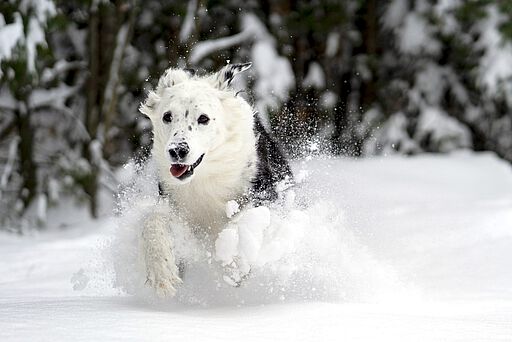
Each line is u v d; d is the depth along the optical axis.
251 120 7.11
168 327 4.65
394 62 26.94
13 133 20.25
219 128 6.73
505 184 19.36
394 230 9.87
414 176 19.67
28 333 4.36
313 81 23.75
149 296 6.44
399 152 25.64
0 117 20.52
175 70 7.16
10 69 14.07
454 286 7.15
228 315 5.38
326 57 25.56
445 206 13.05
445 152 25.69
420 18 25.69
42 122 20.78
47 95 19.14
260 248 6.13
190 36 19.67
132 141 21.33
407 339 4.53
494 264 8.10
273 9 23.61
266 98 20.20
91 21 19.42
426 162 20.98
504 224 10.33
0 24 14.11
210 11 22.69
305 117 22.62
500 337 4.60
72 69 21.52
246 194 6.99
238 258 6.15
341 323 4.92
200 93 6.78
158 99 7.07
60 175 18.41
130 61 21.61
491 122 26.70
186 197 6.92
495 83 24.55
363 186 17.12
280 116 20.41
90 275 8.05
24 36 14.11
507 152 26.92
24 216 17.59
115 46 18.70
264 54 20.95
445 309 5.87
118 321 4.80
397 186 18.28
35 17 14.25
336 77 26.59
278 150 7.76
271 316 5.23
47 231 16.67
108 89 18.83
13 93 16.52
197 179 6.83
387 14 26.30
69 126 20.78
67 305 5.76
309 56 25.67
